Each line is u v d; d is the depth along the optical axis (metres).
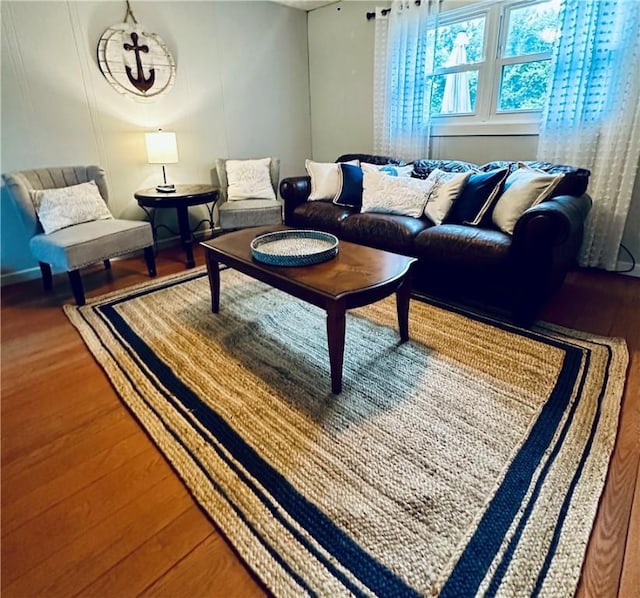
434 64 3.45
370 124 4.22
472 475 1.26
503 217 2.31
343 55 4.22
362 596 0.95
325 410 1.58
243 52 4.02
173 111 3.67
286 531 1.11
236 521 1.15
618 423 1.46
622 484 1.22
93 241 2.57
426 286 2.53
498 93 3.25
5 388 1.77
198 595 0.97
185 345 2.07
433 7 3.28
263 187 3.80
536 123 3.04
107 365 1.91
